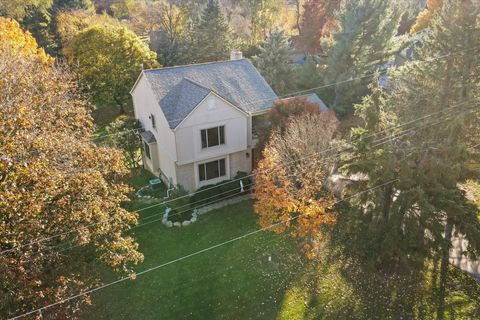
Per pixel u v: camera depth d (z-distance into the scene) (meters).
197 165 24.28
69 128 17.47
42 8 51.50
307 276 17.72
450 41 19.31
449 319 15.30
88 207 12.72
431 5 44.06
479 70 18.78
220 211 23.05
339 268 18.12
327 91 36.59
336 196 20.80
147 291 16.94
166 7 55.41
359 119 34.50
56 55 40.09
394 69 27.06
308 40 53.31
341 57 36.12
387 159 15.59
